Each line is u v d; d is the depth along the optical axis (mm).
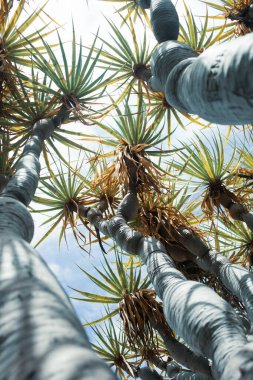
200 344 1696
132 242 3312
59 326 870
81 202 5477
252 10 5219
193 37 6598
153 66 2375
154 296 4832
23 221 1864
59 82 5070
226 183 5641
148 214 5004
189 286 2029
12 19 5484
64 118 4949
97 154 5547
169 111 6270
